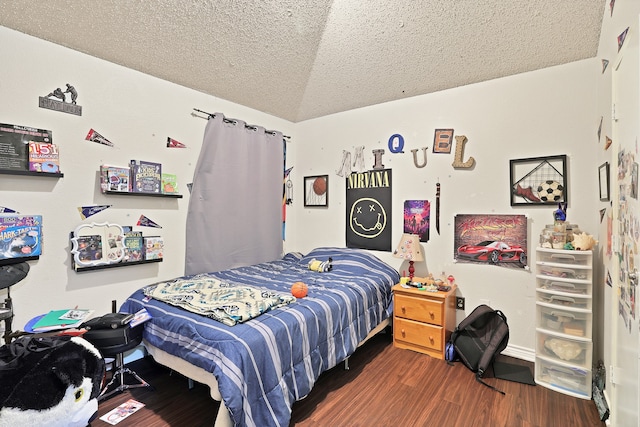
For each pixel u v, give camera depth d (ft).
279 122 12.04
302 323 5.90
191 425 5.49
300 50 8.68
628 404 4.47
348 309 7.19
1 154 5.91
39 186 6.46
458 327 7.84
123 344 5.89
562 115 7.66
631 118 4.37
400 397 6.40
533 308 8.02
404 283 9.00
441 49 7.95
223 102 10.03
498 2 6.55
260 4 7.02
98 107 7.27
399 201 10.18
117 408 5.94
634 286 4.12
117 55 7.36
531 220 8.07
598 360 6.83
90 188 7.16
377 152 10.62
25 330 5.37
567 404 6.18
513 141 8.29
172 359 5.80
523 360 8.02
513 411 5.97
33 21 6.10
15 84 6.12
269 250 11.31
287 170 12.46
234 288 7.05
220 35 7.61
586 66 7.35
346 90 10.20
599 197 7.04
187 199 9.07
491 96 8.59
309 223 12.36
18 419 3.27
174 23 7.00
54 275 6.66
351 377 7.16
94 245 7.08
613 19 5.52
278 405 5.05
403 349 8.64
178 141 8.84
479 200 8.79
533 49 7.41
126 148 7.76
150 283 8.25
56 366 3.66
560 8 6.40
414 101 9.87
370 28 7.82
